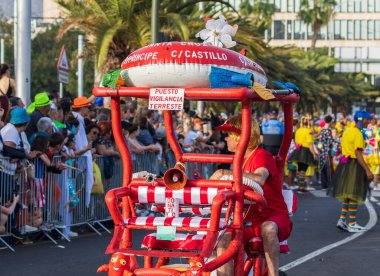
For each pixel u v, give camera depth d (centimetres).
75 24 2284
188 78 575
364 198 1303
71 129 1263
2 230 1009
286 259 1005
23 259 977
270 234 633
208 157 648
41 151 1090
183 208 636
